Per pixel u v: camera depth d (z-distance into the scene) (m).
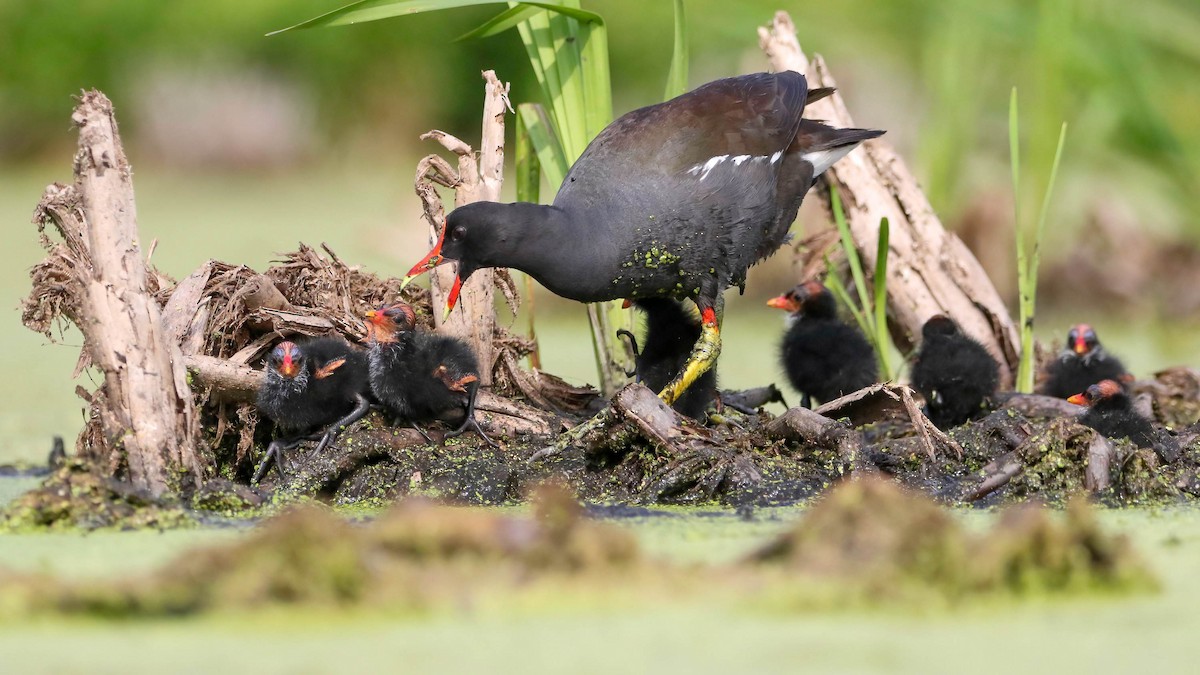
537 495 8.94
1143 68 19.39
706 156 11.25
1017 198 13.62
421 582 7.09
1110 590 7.38
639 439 10.63
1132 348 18.00
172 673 6.14
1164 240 21.44
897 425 11.85
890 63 22.62
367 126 31.86
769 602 7.01
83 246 10.64
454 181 11.80
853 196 13.88
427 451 10.69
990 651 6.48
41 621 6.84
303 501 10.15
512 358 11.99
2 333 20.30
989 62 19.98
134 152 32.41
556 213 10.98
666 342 11.97
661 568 7.31
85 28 31.75
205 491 9.91
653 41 30.41
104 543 8.62
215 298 11.27
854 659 6.34
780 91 11.92
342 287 11.87
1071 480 10.50
